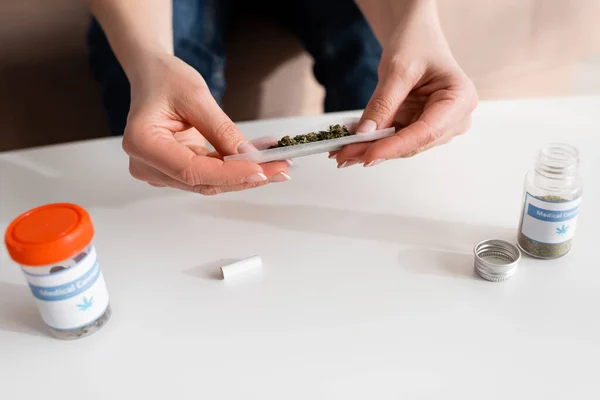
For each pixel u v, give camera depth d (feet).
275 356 1.43
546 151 1.58
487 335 1.44
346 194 1.78
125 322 1.50
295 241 1.65
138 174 1.71
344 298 1.52
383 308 1.50
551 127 1.95
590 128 1.94
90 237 1.41
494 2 2.53
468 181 1.80
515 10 2.56
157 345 1.46
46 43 2.55
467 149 1.90
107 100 2.33
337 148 1.67
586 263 1.57
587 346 1.42
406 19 1.84
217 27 2.31
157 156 1.57
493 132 1.95
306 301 1.52
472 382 1.37
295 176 1.85
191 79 1.64
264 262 1.60
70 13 2.55
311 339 1.45
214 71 2.30
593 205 1.70
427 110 1.67
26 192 1.82
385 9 2.00
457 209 1.72
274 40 2.57
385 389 1.37
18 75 2.56
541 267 1.57
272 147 1.68
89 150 1.96
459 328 1.46
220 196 1.80
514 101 2.06
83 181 1.86
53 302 1.42
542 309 1.49
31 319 1.52
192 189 1.65
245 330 1.47
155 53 1.75
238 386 1.39
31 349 1.47
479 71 2.71
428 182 1.80
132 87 1.73
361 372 1.40
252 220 1.72
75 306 1.44
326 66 2.38
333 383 1.38
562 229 1.54
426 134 1.63
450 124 1.68
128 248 1.66
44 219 1.40
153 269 1.61
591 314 1.47
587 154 1.85
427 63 1.75
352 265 1.59
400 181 1.81
